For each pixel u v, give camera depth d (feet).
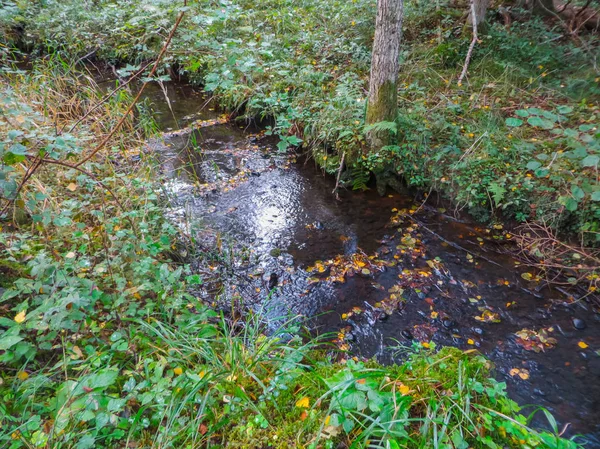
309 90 18.57
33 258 8.38
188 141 19.34
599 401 8.34
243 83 20.22
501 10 23.22
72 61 19.81
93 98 16.02
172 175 16.63
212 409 6.38
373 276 11.96
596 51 18.69
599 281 11.20
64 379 6.77
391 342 9.81
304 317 10.55
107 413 5.69
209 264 12.15
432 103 17.24
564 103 16.22
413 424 6.24
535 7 23.43
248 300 11.01
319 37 22.67
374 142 15.07
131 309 8.02
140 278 9.12
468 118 16.11
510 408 6.63
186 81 25.39
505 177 13.19
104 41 26.32
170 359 7.12
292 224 14.28
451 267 12.25
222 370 7.16
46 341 6.88
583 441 7.52
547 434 6.16
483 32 20.90
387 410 6.03
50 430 5.60
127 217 10.46
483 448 5.93
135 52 25.03
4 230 9.61
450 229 13.89
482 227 13.80
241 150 18.90
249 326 9.12
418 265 12.37
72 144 8.17
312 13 25.43
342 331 10.12
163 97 23.61
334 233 13.87
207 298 10.93
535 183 12.89
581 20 21.76
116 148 13.66
